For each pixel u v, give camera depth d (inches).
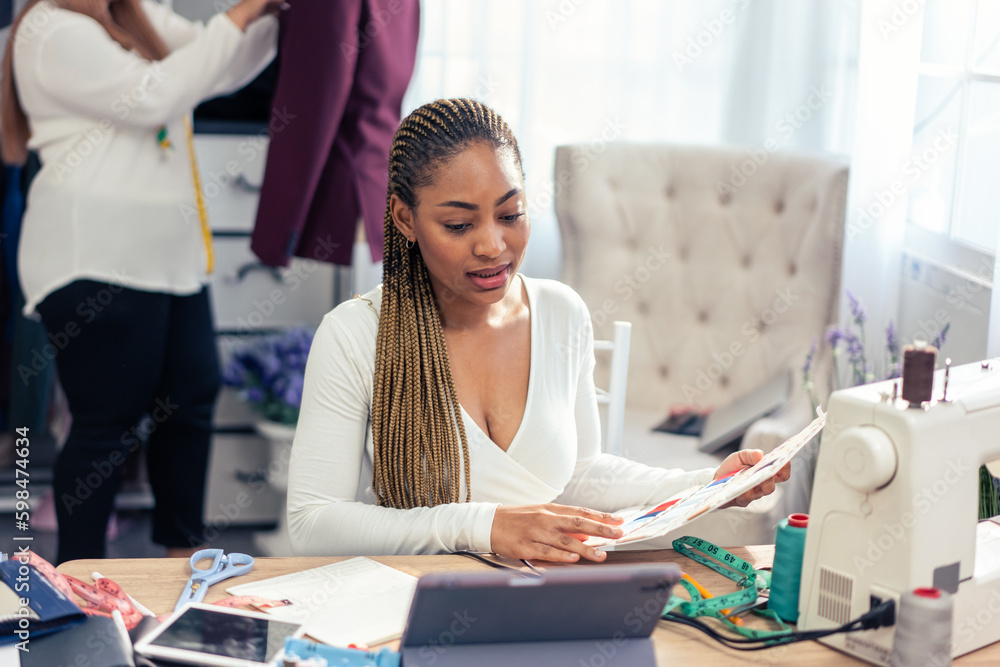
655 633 37.1
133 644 34.3
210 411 93.7
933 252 87.7
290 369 99.6
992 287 73.0
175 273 85.2
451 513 43.9
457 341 49.1
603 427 77.6
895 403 34.7
